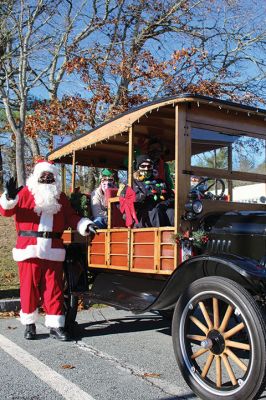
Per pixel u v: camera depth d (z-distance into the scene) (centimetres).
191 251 431
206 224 454
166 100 458
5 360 471
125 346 529
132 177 505
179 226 441
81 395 382
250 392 336
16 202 525
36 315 551
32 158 1364
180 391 393
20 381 412
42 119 1190
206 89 1205
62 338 546
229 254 376
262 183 523
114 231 528
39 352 500
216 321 370
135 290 517
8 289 777
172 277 399
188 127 462
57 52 1234
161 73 1205
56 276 545
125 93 1195
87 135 606
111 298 520
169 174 584
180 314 390
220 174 486
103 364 462
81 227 546
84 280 585
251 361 338
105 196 625
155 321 649
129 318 668
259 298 387
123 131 521
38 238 535
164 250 450
